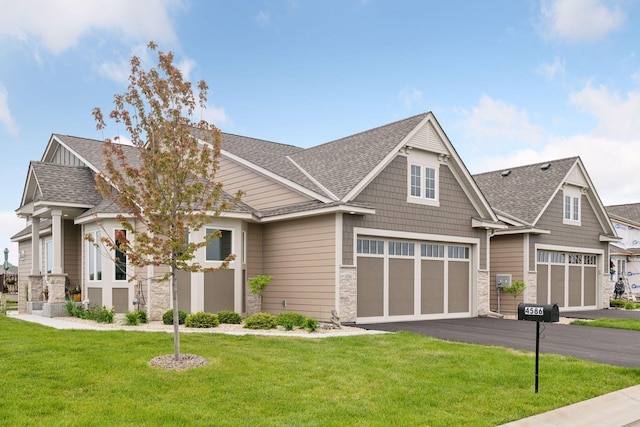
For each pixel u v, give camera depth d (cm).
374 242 1708
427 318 1847
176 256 934
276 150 2205
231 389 764
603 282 2677
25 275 2522
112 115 920
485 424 655
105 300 1672
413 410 700
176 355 905
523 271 2280
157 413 654
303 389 779
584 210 2598
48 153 2481
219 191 950
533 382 845
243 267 1759
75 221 1812
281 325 1430
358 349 1073
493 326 1625
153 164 902
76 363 867
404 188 1772
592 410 735
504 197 2536
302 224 1691
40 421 618
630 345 1255
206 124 960
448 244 1944
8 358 898
